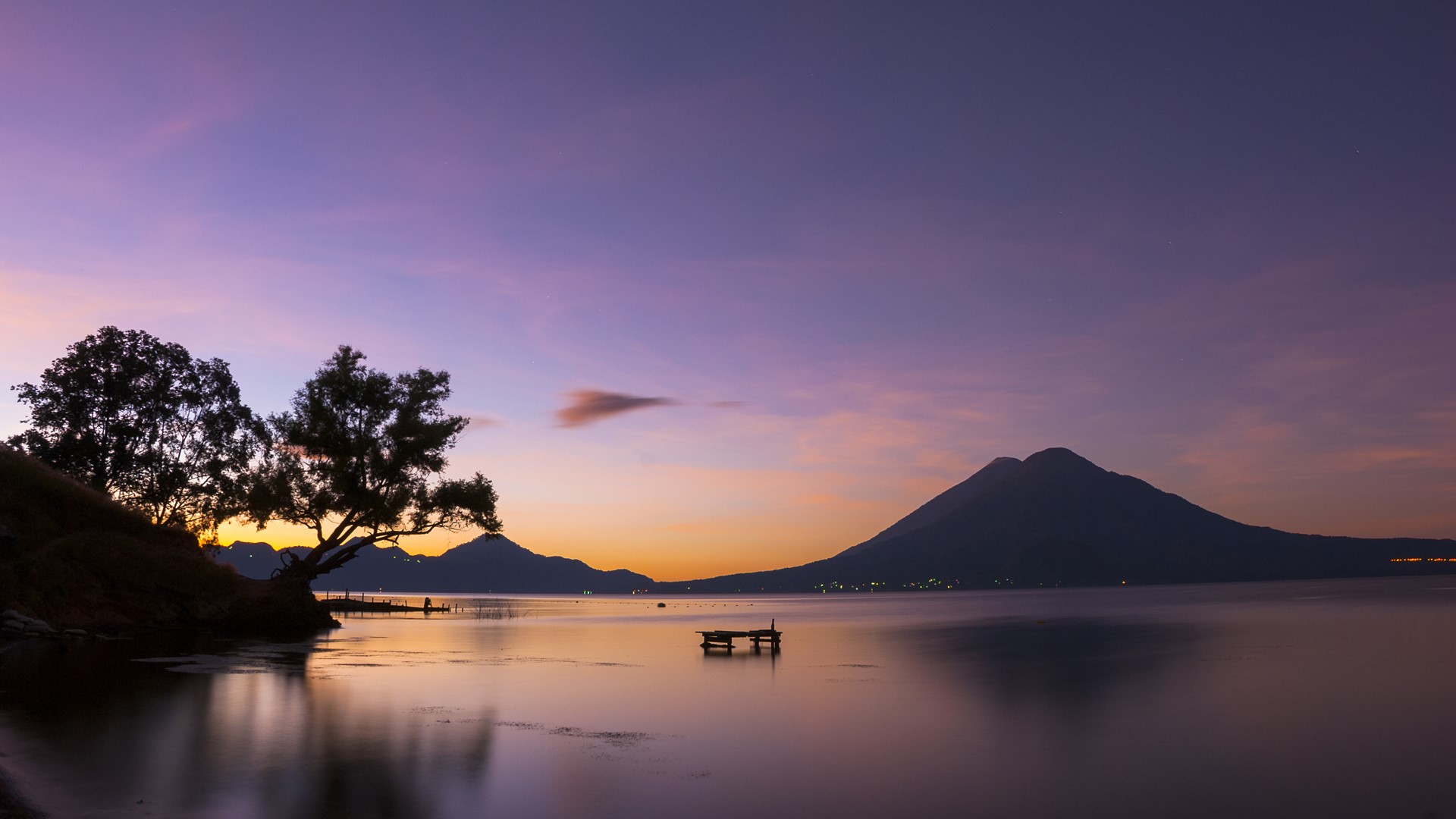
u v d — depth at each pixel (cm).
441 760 1343
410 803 1100
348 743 1450
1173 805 1221
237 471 6400
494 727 1653
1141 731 1806
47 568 3588
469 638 4666
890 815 1130
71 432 5894
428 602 10225
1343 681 2747
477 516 5525
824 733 1720
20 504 3878
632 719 1839
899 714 2005
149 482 6119
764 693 2352
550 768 1320
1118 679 2809
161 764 1261
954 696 2331
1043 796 1248
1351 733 1817
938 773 1380
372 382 5400
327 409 5284
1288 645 4266
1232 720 1959
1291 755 1575
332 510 5306
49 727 1508
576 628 6391
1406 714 2078
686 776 1308
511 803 1119
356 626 5862
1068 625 7062
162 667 2452
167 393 6228
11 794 1059
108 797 1079
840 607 16475
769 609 15600
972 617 9681
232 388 6619
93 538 4000
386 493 5400
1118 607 12625
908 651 4138
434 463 5447
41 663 2455
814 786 1274
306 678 2347
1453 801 1276
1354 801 1272
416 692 2114
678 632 5809
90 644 3153
